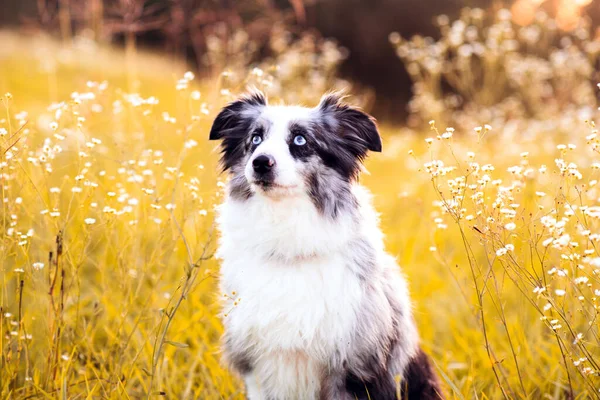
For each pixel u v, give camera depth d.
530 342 3.96
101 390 3.49
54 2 9.96
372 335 3.21
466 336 4.28
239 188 3.43
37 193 3.30
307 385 3.35
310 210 3.26
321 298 3.20
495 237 2.82
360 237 3.37
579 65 7.93
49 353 3.32
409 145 10.02
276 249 3.28
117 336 3.69
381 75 22.33
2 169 3.21
